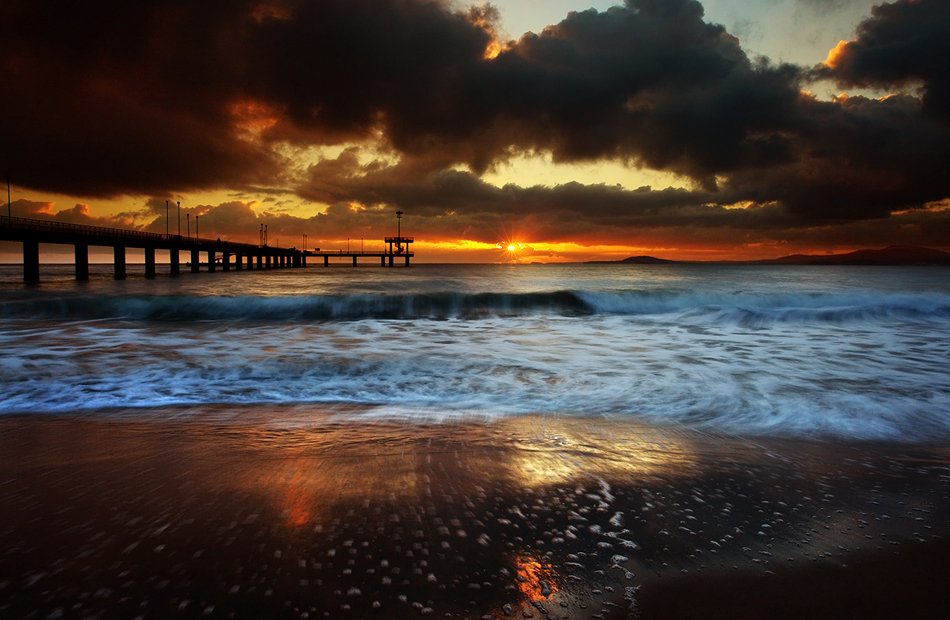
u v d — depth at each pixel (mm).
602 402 5883
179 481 3502
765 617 2148
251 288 37438
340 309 17156
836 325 13445
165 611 2090
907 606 2244
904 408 5574
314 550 2592
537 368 7922
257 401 5961
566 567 2482
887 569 2549
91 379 7086
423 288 36594
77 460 3930
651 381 7004
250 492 3324
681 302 19172
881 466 3959
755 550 2701
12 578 2303
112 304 16406
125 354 9109
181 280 55344
